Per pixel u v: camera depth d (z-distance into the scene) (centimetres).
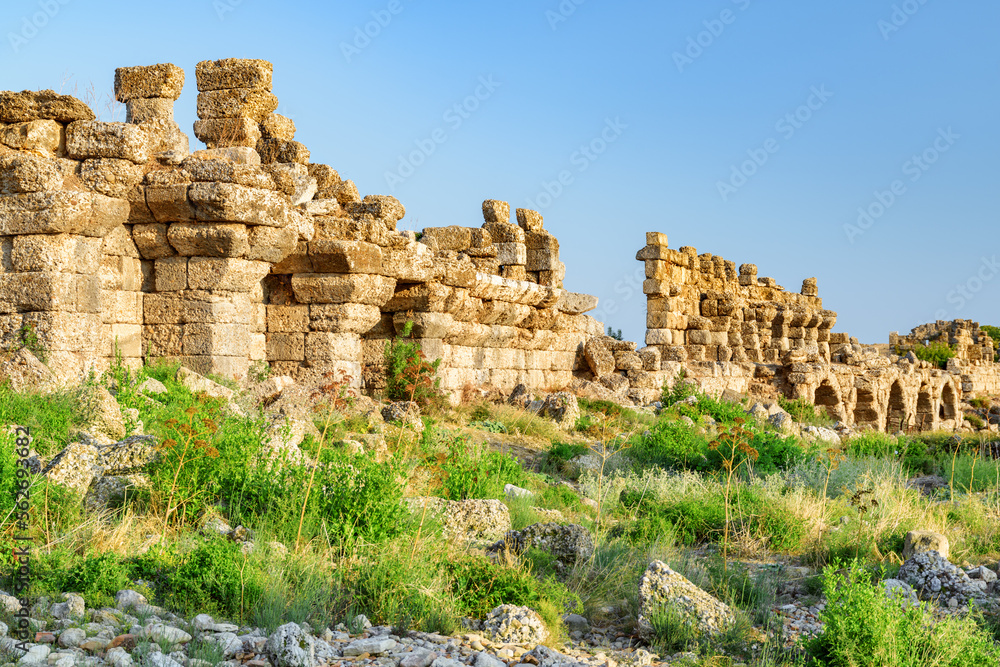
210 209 1543
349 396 1670
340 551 852
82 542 790
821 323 4297
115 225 1471
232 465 962
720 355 3512
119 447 957
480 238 2422
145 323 1603
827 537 1071
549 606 741
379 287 1880
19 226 1376
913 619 663
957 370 5141
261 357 1831
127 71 1638
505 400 2219
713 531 1126
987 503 1255
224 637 611
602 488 1357
